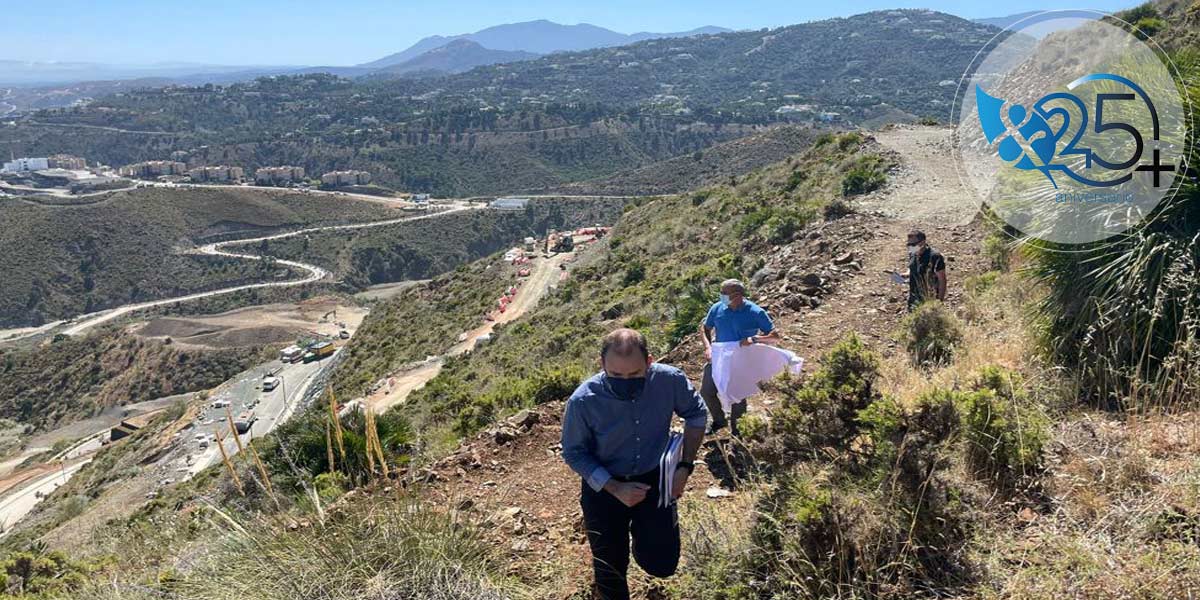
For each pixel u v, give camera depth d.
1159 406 3.79
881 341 7.27
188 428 49.62
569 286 31.67
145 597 3.69
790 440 3.75
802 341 7.61
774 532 3.15
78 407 97.69
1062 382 4.52
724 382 4.98
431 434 8.55
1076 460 3.43
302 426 7.28
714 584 3.13
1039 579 2.66
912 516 2.97
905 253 11.05
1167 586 2.43
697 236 26.72
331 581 3.20
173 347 106.56
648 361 2.99
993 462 3.41
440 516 3.66
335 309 132.50
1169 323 4.23
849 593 2.79
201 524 4.78
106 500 22.08
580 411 2.98
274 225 189.88
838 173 24.73
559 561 3.67
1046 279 5.07
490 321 44.16
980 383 4.11
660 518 3.00
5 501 48.94
